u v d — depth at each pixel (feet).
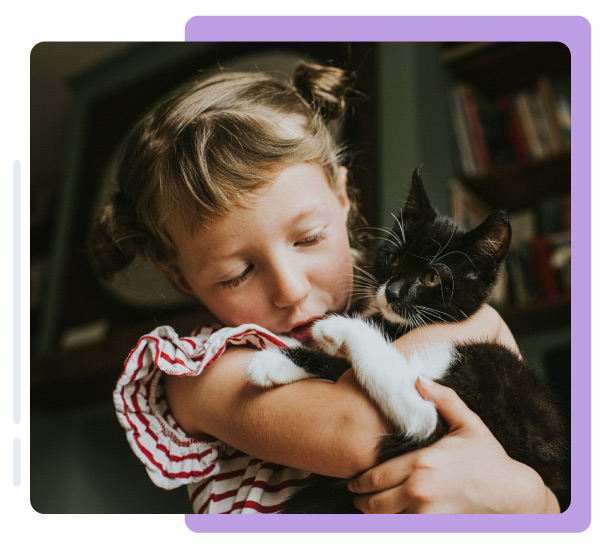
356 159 7.21
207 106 3.96
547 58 7.83
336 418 2.99
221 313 3.70
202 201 3.43
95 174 11.37
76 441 10.60
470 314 4.10
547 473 3.39
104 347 9.14
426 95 7.59
